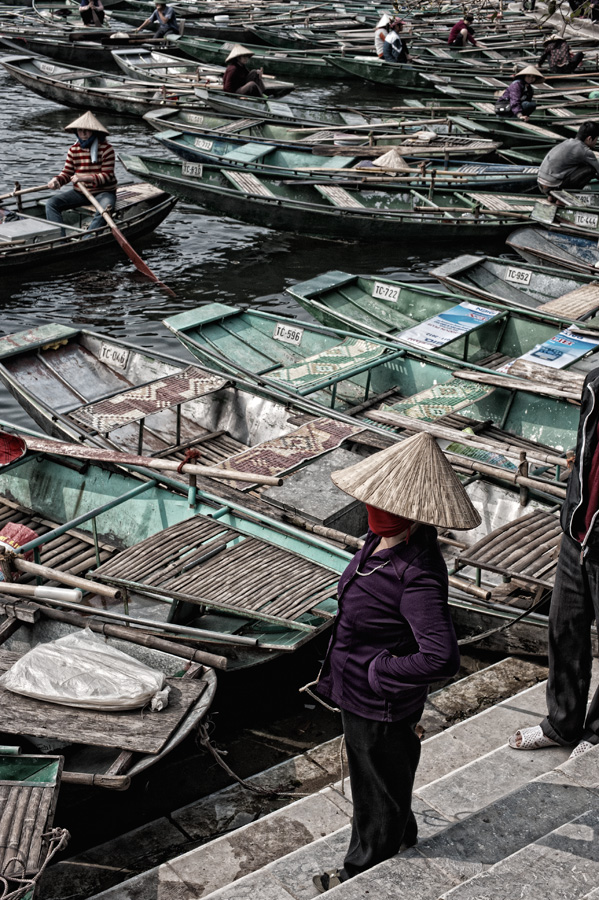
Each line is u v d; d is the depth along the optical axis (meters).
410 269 12.23
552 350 7.85
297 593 5.01
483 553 5.09
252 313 8.94
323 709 5.29
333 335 8.48
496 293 9.89
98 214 11.64
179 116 16.28
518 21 26.20
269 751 4.95
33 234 11.15
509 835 3.14
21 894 3.48
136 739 4.29
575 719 3.72
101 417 6.59
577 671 3.62
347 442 6.89
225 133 14.79
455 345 9.23
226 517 6.02
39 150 16.48
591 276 9.47
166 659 4.89
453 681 5.40
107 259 12.31
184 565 5.27
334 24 26.33
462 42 22.94
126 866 4.12
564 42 20.20
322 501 5.88
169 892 3.72
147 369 8.22
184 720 4.46
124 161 13.05
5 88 21.75
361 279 9.72
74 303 10.98
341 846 3.51
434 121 15.47
